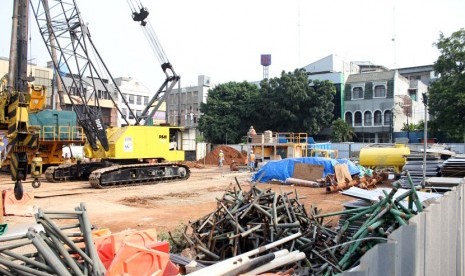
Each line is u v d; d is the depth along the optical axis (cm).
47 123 2359
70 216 472
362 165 2211
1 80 1227
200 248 634
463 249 548
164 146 2219
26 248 628
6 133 1052
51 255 402
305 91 4731
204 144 4853
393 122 5069
